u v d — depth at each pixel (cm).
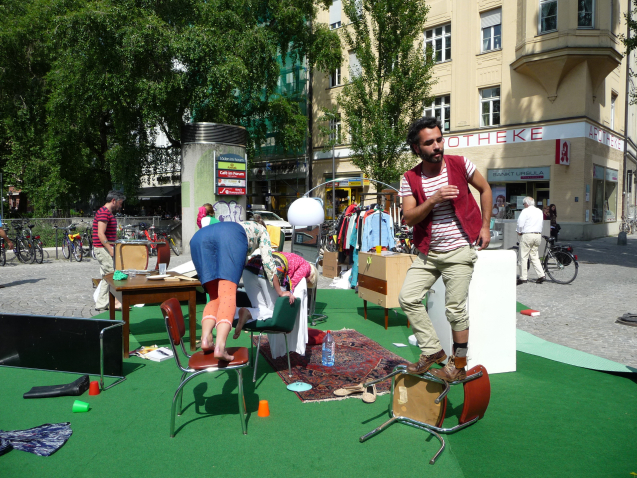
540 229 942
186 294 491
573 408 355
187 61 1580
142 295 473
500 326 431
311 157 2769
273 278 393
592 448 293
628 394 383
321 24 2214
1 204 1984
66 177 2088
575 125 1797
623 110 2294
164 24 1570
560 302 764
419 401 323
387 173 1634
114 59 1537
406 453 287
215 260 329
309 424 328
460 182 291
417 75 1572
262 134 2067
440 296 450
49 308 702
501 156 1986
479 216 299
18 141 2105
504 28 1938
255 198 3253
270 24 2116
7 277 1053
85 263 1364
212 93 1581
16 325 438
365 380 414
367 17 1992
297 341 442
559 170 1842
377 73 1628
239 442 301
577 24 1723
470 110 2061
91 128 2048
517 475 262
